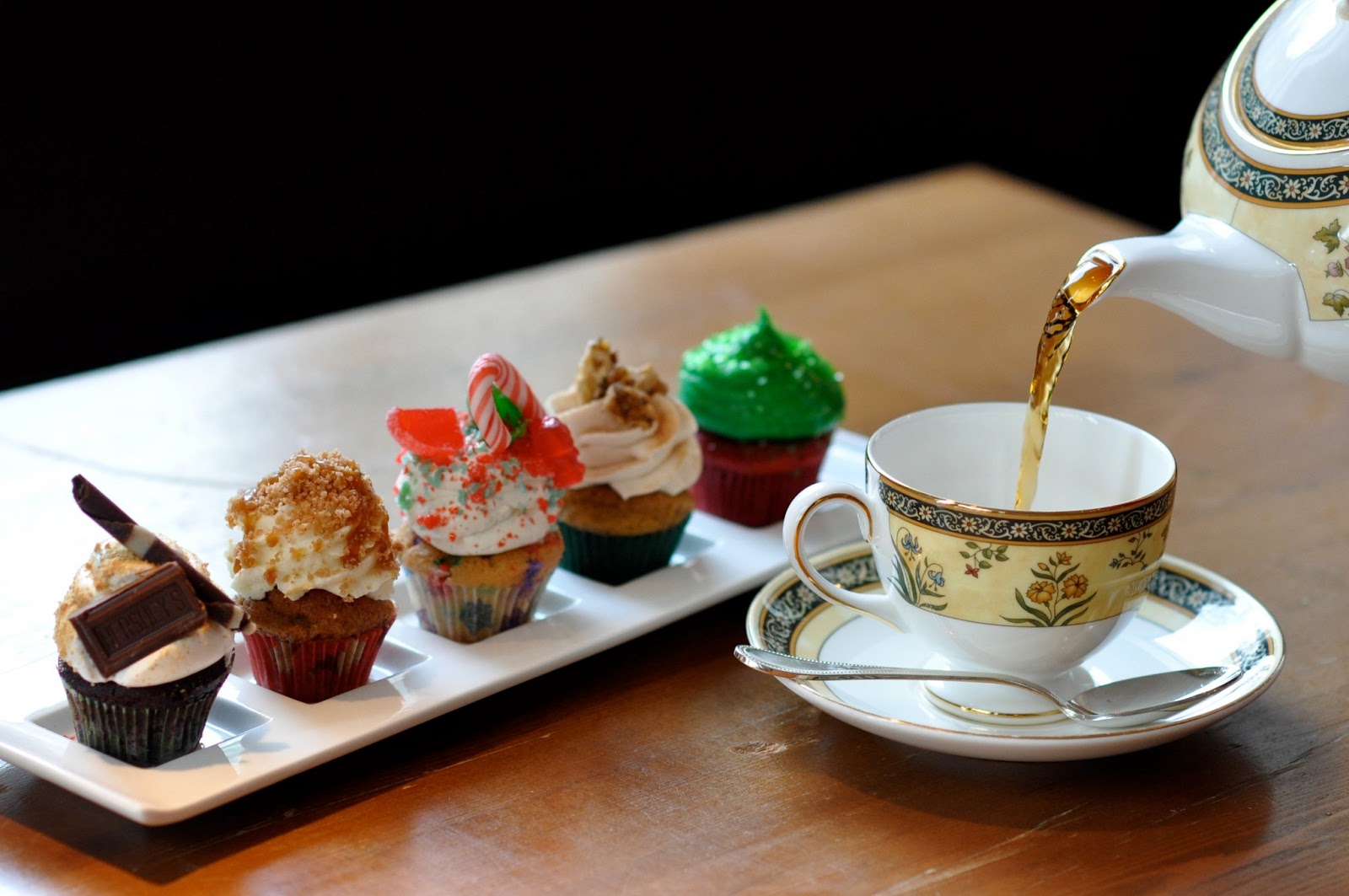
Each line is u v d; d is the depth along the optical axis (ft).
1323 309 3.46
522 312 4.73
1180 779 3.43
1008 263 4.99
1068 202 5.42
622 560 3.87
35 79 7.42
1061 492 3.65
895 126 10.82
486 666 3.56
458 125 8.96
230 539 3.53
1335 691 3.59
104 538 3.92
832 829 3.35
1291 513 4.00
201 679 3.38
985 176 5.70
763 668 3.45
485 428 3.63
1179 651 3.62
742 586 3.78
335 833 3.34
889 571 3.54
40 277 7.72
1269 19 3.56
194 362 4.51
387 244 8.91
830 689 3.54
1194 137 3.60
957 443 3.67
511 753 3.47
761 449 4.00
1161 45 10.52
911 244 5.08
